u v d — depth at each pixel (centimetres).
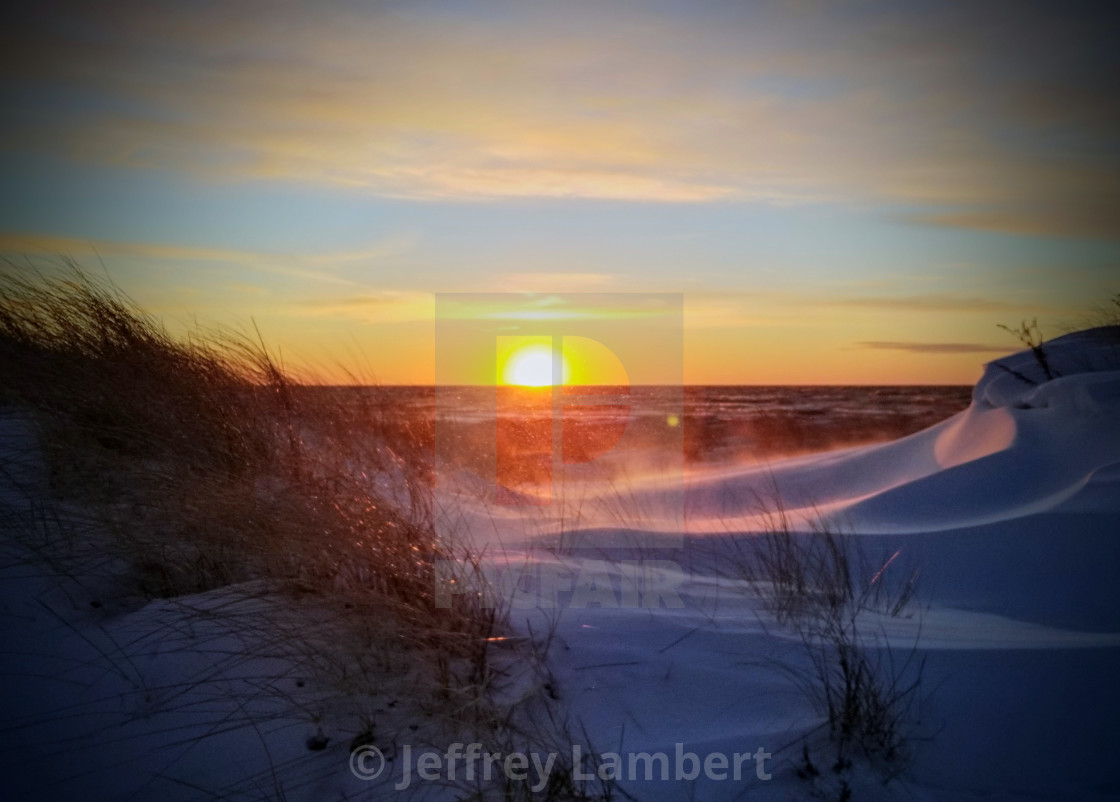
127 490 338
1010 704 247
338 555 297
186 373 430
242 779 219
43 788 214
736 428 1458
